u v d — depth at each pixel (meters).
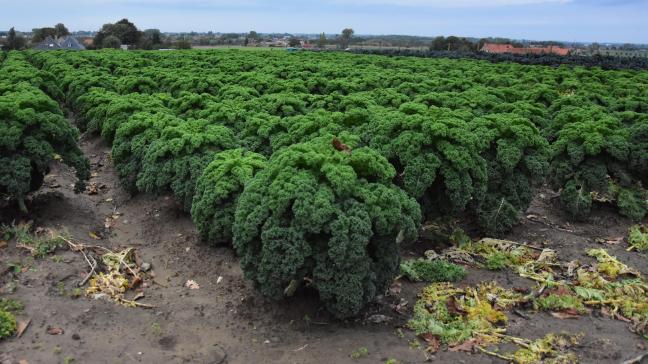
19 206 8.40
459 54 35.44
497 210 8.18
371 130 8.35
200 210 7.37
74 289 6.48
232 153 7.93
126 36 57.41
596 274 7.10
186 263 7.68
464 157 7.32
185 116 11.61
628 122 11.08
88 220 8.96
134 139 9.49
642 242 8.25
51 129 8.07
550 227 9.12
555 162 9.44
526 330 5.92
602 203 10.03
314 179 5.73
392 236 5.92
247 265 5.89
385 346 5.56
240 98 12.34
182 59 24.92
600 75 19.64
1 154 7.78
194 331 5.91
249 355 5.48
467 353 5.46
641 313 6.19
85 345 5.41
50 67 21.44
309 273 6.04
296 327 5.95
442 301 6.35
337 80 16.22
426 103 11.84
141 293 6.72
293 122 9.52
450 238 8.23
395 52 38.22
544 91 14.22
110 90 16.47
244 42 74.44
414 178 7.25
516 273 7.30
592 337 5.79
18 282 6.47
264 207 5.72
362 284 5.75
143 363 5.23
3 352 5.13
